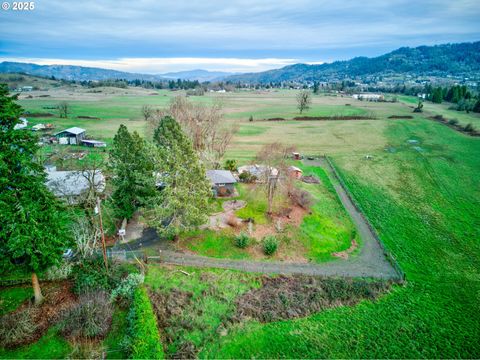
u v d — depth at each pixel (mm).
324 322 29641
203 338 27031
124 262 35344
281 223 46531
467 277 37438
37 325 26109
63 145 83125
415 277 37031
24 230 25156
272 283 34531
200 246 40031
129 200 43094
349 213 52094
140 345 24031
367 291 33750
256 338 27391
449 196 61312
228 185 55219
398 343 27625
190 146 39594
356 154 86750
